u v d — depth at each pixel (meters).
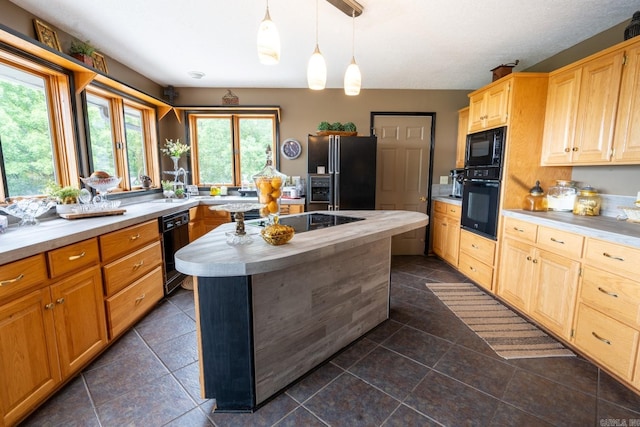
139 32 2.45
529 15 2.18
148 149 3.76
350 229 1.86
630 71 1.91
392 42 2.63
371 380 1.74
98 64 2.71
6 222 1.73
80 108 2.51
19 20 2.04
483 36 2.52
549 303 2.21
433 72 3.44
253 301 1.46
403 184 4.30
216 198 3.83
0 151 1.97
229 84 3.94
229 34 2.48
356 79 1.92
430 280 3.36
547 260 2.23
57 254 1.58
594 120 2.16
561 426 1.42
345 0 1.94
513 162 2.70
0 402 1.30
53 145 2.37
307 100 4.13
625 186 2.29
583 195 2.49
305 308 1.74
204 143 4.26
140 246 2.39
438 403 1.56
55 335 1.58
